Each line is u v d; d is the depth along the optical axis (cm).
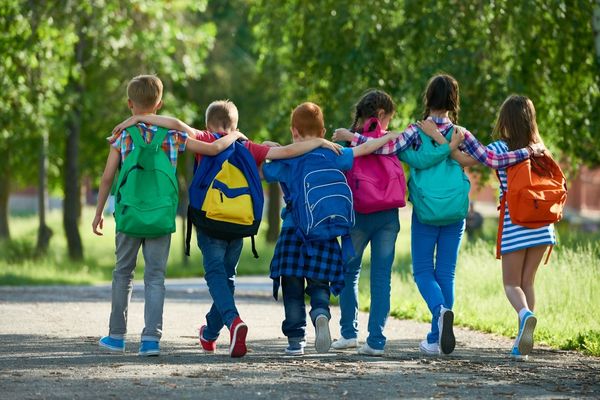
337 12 4403
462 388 1502
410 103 4259
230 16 7769
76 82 6850
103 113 6981
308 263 1753
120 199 1738
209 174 1772
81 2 5459
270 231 8794
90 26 5672
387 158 1859
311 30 4528
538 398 1433
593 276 2831
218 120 1838
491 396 1440
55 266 6500
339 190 1766
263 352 1905
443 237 1898
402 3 4191
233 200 1761
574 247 4006
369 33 4272
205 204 1758
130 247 1792
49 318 2659
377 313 1858
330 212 1745
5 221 9250
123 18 5928
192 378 1540
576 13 4166
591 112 4331
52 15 5322
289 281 1831
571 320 2447
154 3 6066
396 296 3353
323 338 1745
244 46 8144
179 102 7125
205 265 1783
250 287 4878
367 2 4225
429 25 4112
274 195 8788
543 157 1898
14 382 1494
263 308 3247
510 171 1881
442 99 1878
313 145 1791
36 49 5216
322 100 4678
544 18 4166
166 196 1745
